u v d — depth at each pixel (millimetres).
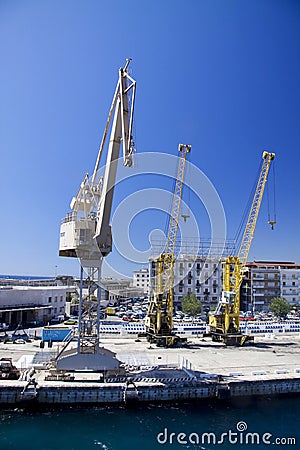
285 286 121625
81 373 36156
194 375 36344
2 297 71312
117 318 94438
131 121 30703
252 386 34625
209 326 66562
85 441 26141
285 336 66625
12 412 30859
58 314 89875
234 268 63312
